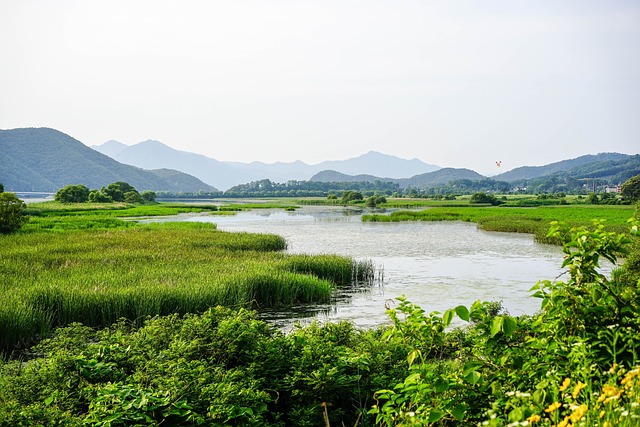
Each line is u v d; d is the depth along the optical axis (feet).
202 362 28.37
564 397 14.58
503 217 270.46
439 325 18.71
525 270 113.60
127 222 234.79
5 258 99.76
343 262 101.55
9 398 26.55
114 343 31.94
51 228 192.75
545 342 17.61
